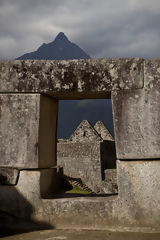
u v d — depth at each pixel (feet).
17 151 13.99
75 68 13.92
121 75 13.53
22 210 13.75
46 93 14.28
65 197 14.39
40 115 14.15
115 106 13.47
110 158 86.48
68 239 11.61
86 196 14.70
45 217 13.53
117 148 13.26
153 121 13.08
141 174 12.95
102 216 13.07
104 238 11.69
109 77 13.61
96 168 78.18
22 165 13.88
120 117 13.38
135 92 13.37
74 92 13.94
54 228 13.37
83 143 81.46
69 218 13.34
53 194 15.40
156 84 13.24
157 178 12.80
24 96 14.19
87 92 13.93
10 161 14.02
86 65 13.85
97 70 13.74
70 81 13.88
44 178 14.49
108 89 13.56
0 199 13.99
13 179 13.91
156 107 13.12
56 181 16.79
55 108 16.51
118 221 12.91
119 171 13.19
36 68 14.20
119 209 12.96
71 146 83.51
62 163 84.48
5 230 13.30
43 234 12.50
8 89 14.26
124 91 13.46
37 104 14.05
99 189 75.61
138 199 12.85
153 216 12.65
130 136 13.20
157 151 12.86
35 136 13.91
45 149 14.97
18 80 14.24
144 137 13.07
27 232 12.95
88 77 13.76
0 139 14.17
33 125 13.98
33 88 14.10
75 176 81.56
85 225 13.16
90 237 11.85
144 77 13.38
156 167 12.87
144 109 13.21
